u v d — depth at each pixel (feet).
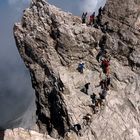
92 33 199.31
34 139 165.48
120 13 199.93
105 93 184.85
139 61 193.98
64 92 185.57
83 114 181.27
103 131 175.22
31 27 202.90
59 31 195.72
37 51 198.18
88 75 192.85
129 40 196.13
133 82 191.31
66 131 179.42
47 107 192.24
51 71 192.44
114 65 195.62
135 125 179.11
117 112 181.57
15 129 166.20
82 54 197.26
